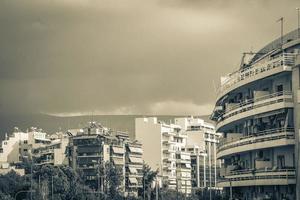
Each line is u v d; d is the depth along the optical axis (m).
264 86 76.06
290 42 72.06
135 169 190.12
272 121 72.00
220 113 91.81
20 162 196.12
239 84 78.69
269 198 71.81
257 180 72.88
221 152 85.94
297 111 66.56
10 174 145.62
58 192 144.62
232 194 84.81
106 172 163.62
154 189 172.00
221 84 93.50
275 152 71.62
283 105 67.75
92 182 169.62
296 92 67.00
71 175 157.50
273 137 69.56
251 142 74.06
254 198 76.38
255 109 73.25
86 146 178.88
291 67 68.00
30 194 128.88
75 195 143.25
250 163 78.94
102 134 181.00
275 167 70.19
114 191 159.25
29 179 146.38
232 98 87.44
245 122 79.88
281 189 72.06
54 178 146.62
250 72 76.62
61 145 193.38
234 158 85.12
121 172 170.12
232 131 89.25
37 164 193.38
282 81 71.25
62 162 182.50
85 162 177.62
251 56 91.00
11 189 135.25
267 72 71.19
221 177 92.12
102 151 177.25
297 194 66.06
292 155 68.88
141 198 163.12
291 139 67.50
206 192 139.25
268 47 86.88
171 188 196.25
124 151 187.00
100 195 152.12
